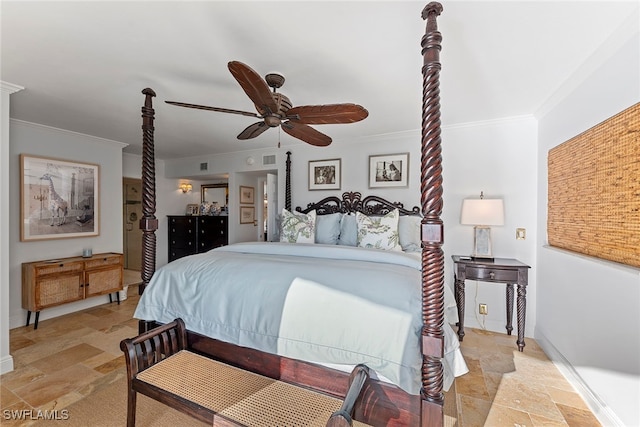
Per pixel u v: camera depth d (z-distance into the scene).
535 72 2.15
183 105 2.00
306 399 1.54
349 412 1.20
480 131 3.25
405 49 1.87
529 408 1.93
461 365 1.71
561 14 1.53
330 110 1.93
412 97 2.63
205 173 5.39
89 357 2.63
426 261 1.37
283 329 1.70
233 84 2.36
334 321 1.59
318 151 4.23
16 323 3.31
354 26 1.64
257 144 4.45
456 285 2.96
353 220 3.40
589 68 2.01
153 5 1.47
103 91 2.50
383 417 1.47
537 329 2.95
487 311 3.25
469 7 1.47
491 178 3.21
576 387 2.13
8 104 2.37
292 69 2.13
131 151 4.98
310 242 3.38
